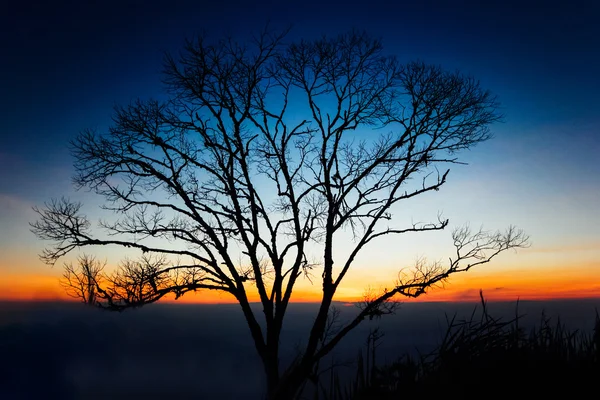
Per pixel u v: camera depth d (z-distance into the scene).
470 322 4.32
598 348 4.00
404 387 3.79
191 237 16.38
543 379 3.66
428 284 14.02
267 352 15.77
